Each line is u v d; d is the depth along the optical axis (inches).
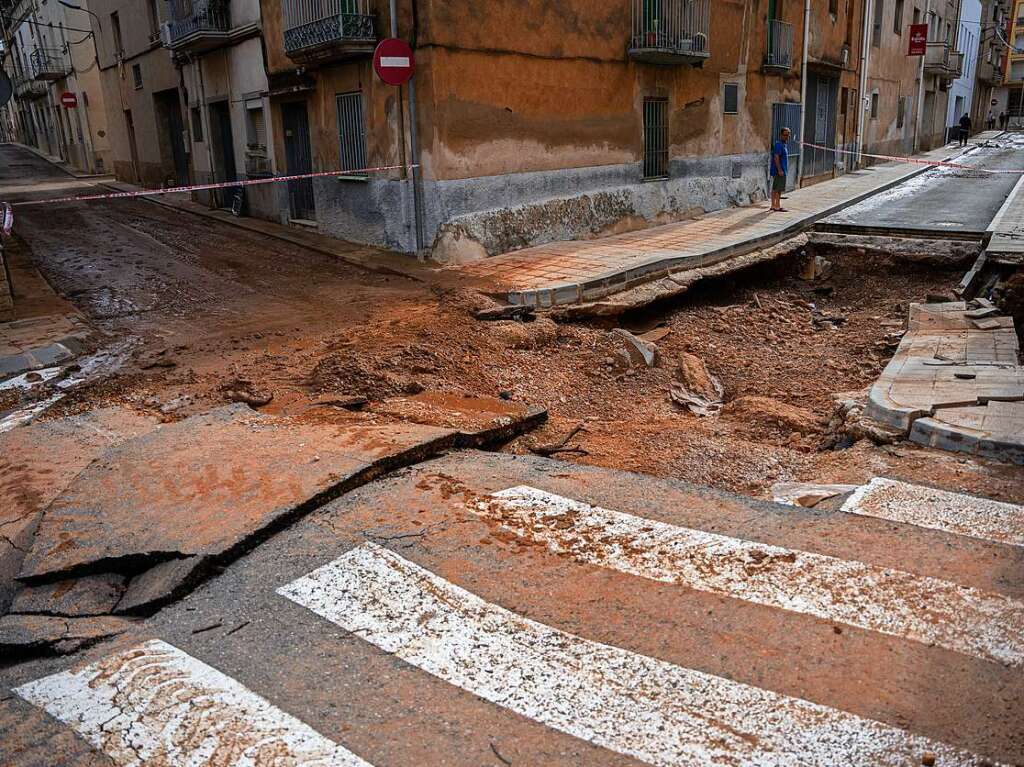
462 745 102.6
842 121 923.4
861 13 913.5
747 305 436.1
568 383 291.6
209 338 327.6
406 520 161.6
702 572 139.2
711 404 287.6
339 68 500.4
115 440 218.7
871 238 518.9
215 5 629.9
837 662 114.3
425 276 426.3
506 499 170.4
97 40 1037.2
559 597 134.0
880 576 134.6
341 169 526.6
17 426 235.6
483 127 458.9
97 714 111.9
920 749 97.8
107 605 142.9
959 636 118.3
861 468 190.9
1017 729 100.0
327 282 430.0
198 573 143.9
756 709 106.3
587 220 533.6
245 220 655.8
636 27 539.8
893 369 252.5
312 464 183.3
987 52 2026.3
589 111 521.7
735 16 636.1
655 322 392.2
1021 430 191.8
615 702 109.3
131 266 480.7
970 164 1076.5
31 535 167.2
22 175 1254.3
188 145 781.9
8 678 124.0
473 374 284.5
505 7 454.9
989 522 153.2
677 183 608.7
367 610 133.0
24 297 400.2
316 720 108.2
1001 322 319.9
